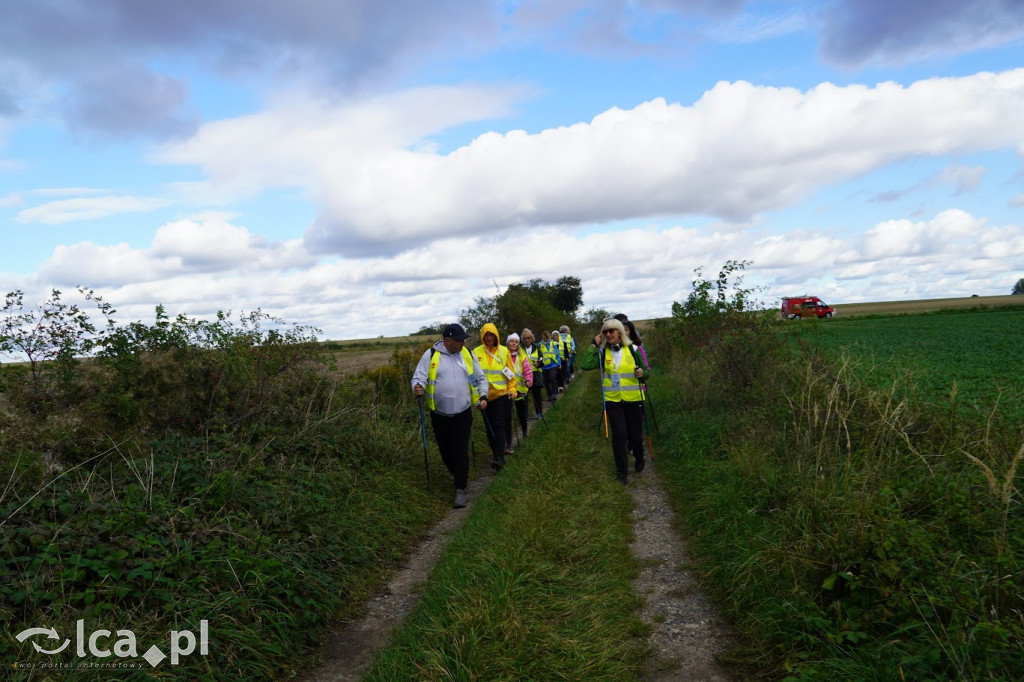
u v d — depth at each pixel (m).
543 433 10.10
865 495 4.30
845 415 5.93
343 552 5.02
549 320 30.59
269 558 4.34
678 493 6.64
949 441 5.11
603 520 5.70
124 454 5.20
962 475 4.50
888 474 4.79
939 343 20.52
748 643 3.66
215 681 3.27
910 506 4.18
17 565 3.48
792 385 8.11
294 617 3.96
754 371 9.10
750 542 4.49
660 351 21.05
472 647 3.43
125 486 4.75
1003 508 3.85
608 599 4.19
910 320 42.72
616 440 7.36
